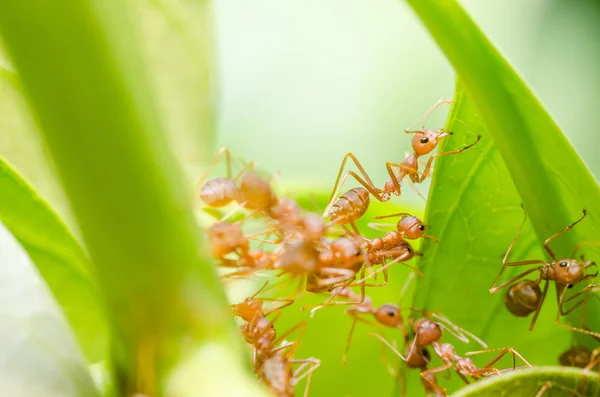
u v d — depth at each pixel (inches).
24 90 2.8
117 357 3.5
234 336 3.3
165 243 3.1
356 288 4.4
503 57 3.7
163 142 3.1
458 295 4.2
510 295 4.1
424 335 4.2
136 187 3.0
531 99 3.7
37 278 3.6
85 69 2.8
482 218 4.1
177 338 3.2
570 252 4.0
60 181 3.0
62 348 3.5
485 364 4.2
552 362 4.2
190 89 4.5
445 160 4.0
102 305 3.5
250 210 4.1
